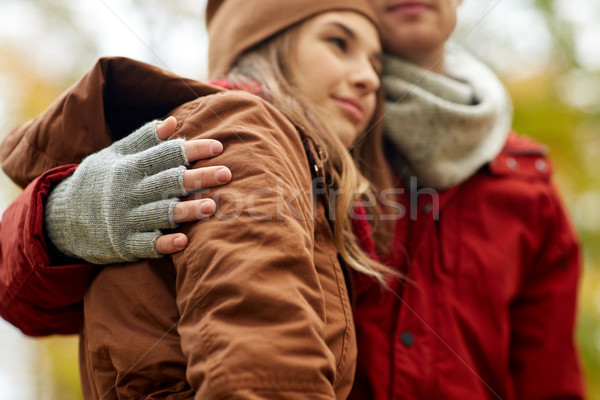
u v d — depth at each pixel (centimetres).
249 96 84
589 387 246
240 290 64
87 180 78
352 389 110
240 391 58
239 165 74
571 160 276
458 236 123
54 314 93
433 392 108
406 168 129
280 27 113
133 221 75
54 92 284
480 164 126
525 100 277
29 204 81
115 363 74
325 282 84
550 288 137
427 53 135
